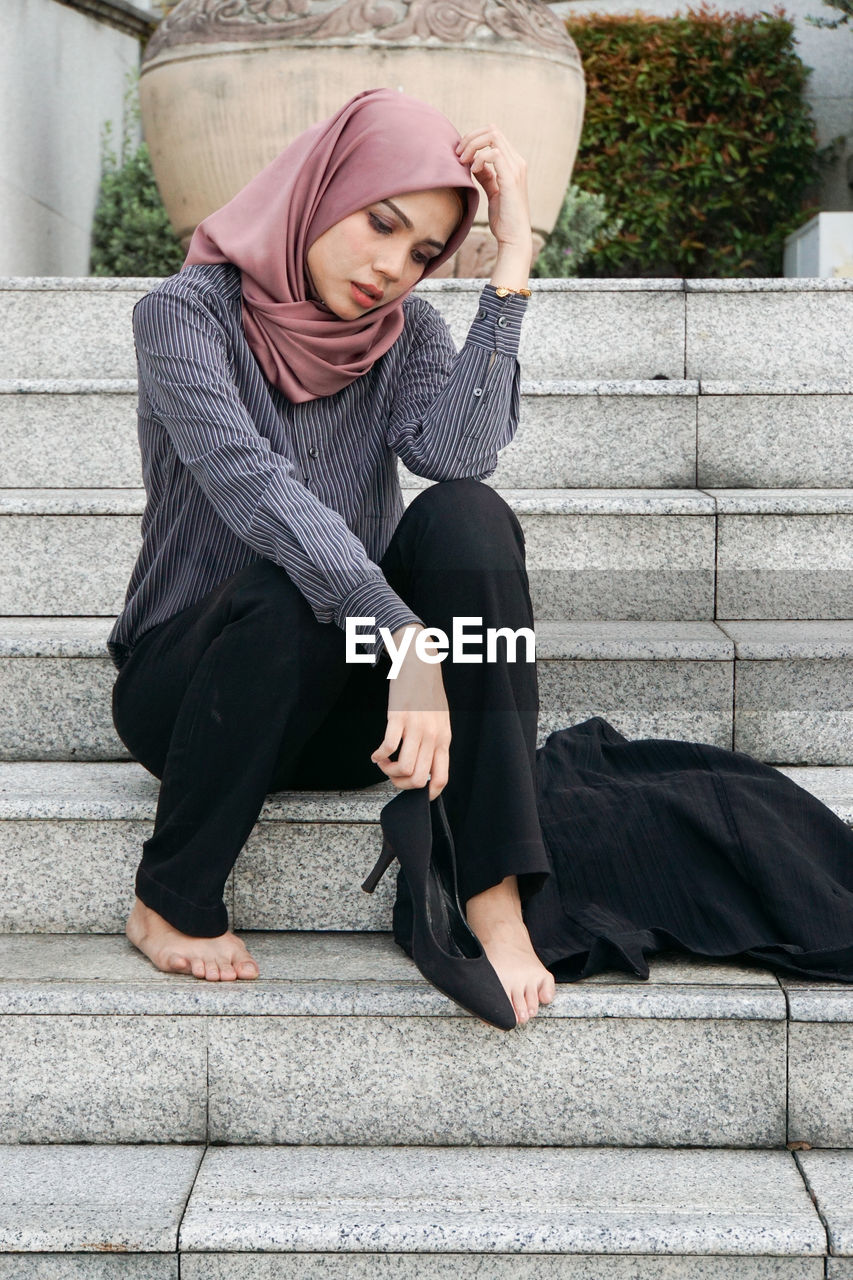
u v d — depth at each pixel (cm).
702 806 178
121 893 185
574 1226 142
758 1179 153
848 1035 159
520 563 165
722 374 291
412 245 170
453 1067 161
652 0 594
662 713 214
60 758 213
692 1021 159
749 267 574
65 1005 161
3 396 265
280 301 175
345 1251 143
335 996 161
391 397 188
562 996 160
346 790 191
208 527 178
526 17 344
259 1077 162
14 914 186
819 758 215
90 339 292
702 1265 143
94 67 446
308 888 185
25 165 377
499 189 182
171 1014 161
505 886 162
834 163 574
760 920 173
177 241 399
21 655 210
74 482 266
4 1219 144
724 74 555
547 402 266
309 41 331
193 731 160
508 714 159
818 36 570
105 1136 163
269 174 178
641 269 581
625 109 557
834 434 264
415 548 162
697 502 237
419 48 332
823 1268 142
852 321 288
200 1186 151
